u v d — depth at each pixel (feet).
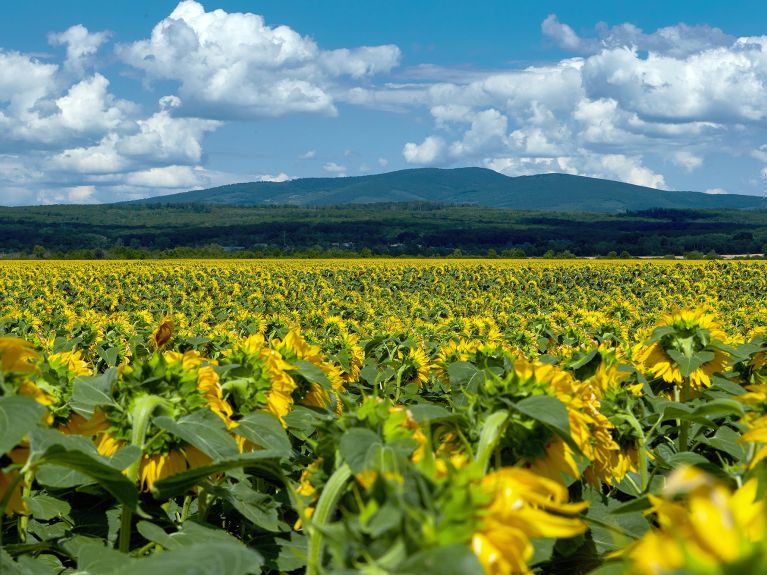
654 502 4.52
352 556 4.25
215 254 394.93
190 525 9.13
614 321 36.99
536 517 4.25
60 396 10.91
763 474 4.74
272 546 9.55
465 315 122.31
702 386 15.34
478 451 7.48
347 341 26.09
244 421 10.23
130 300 127.75
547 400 7.61
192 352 9.66
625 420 10.96
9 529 11.39
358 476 5.63
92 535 10.52
